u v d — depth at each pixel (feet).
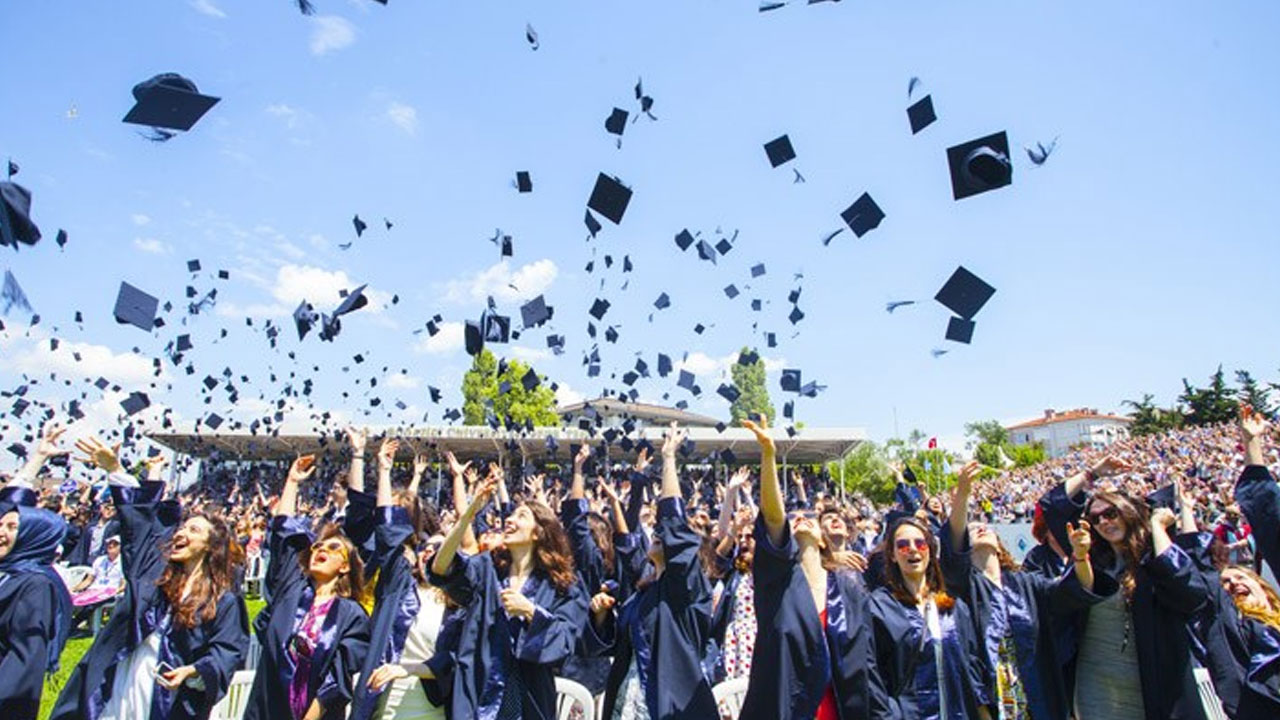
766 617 10.93
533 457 86.53
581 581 12.67
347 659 11.93
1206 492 39.09
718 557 16.67
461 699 11.21
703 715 11.96
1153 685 11.28
